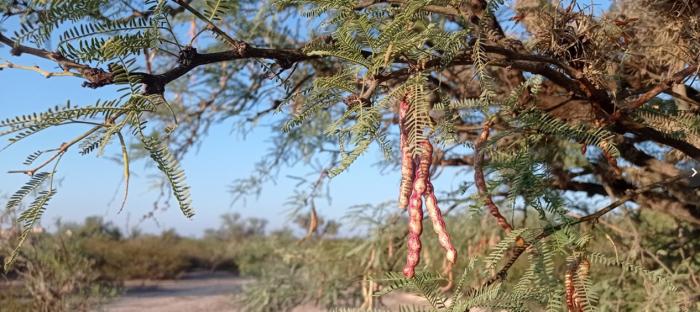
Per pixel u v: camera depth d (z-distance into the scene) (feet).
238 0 10.62
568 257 5.38
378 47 4.17
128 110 3.81
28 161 3.83
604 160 10.11
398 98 4.17
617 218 13.56
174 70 4.24
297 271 19.51
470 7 6.01
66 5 4.05
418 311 4.99
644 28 8.03
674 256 12.80
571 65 7.19
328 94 4.56
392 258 15.87
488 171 6.26
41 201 3.85
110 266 61.67
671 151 9.07
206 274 73.92
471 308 5.00
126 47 3.82
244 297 21.24
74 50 3.76
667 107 7.43
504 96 7.81
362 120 3.94
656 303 11.01
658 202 9.73
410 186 4.09
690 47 7.38
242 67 13.94
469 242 13.19
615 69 7.45
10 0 5.12
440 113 5.46
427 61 4.52
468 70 8.73
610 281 12.21
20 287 31.30
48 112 3.62
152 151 3.80
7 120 3.61
